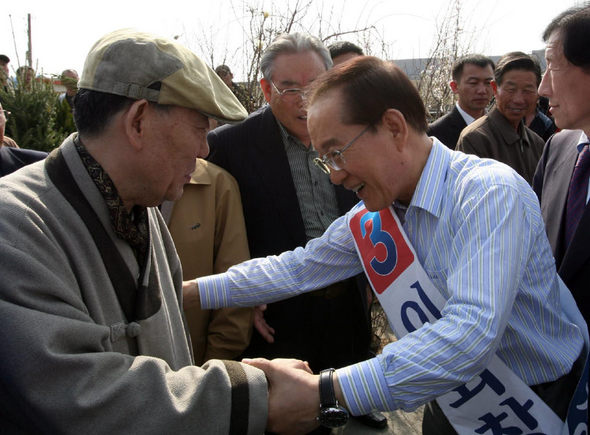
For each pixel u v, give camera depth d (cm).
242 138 212
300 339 209
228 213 198
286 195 207
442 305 124
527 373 124
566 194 166
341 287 208
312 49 204
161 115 104
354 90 118
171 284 130
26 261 90
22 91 411
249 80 402
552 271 128
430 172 125
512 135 306
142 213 118
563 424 121
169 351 119
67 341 92
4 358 87
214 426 99
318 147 124
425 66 502
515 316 123
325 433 210
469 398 124
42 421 90
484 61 369
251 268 160
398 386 107
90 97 105
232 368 104
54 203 102
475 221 113
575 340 128
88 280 103
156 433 94
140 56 102
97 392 91
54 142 426
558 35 144
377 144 120
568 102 144
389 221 134
